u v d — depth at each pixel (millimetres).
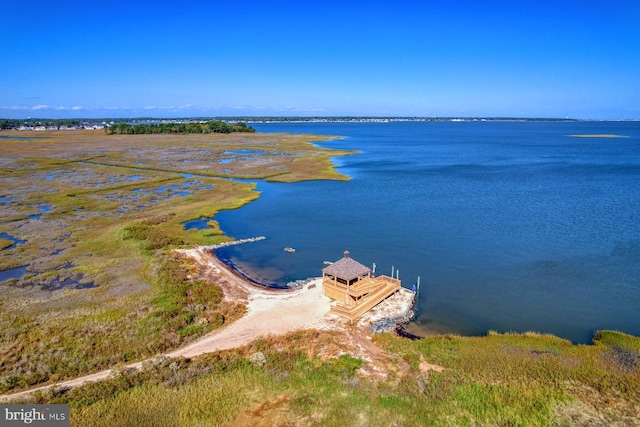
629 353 25875
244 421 20766
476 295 35000
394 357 25844
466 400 21750
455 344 27344
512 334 28578
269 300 33781
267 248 46875
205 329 29297
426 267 40844
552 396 21812
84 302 33156
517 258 42594
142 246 45812
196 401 22094
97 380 23688
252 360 25172
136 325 29391
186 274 38688
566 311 32281
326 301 33281
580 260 41781
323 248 46594
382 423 20469
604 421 19984
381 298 33281
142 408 21547
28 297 34344
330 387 23031
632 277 37812
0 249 46281
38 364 25094
